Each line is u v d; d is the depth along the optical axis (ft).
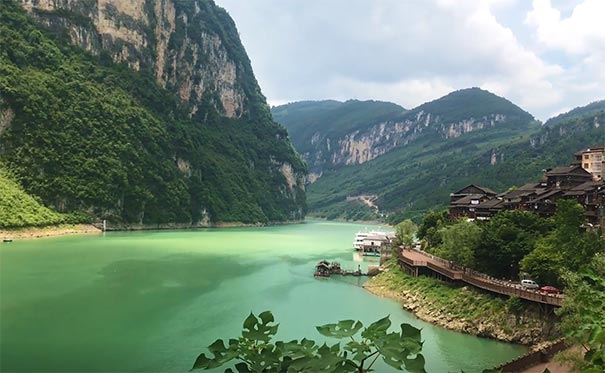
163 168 652.48
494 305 165.99
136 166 609.01
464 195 350.43
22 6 629.51
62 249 338.75
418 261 228.84
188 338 147.74
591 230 180.55
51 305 178.60
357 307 198.08
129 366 123.85
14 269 247.91
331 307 195.93
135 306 182.91
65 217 493.36
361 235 419.33
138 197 593.42
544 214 249.55
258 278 254.06
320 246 432.66
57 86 566.77
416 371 17.48
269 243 447.42
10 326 152.46
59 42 646.33
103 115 604.08
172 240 441.68
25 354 129.39
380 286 239.91
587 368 27.30
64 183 514.68
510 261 191.01
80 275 237.04
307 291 227.40
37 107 522.88
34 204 467.11
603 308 31.27
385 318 19.94
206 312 179.11
